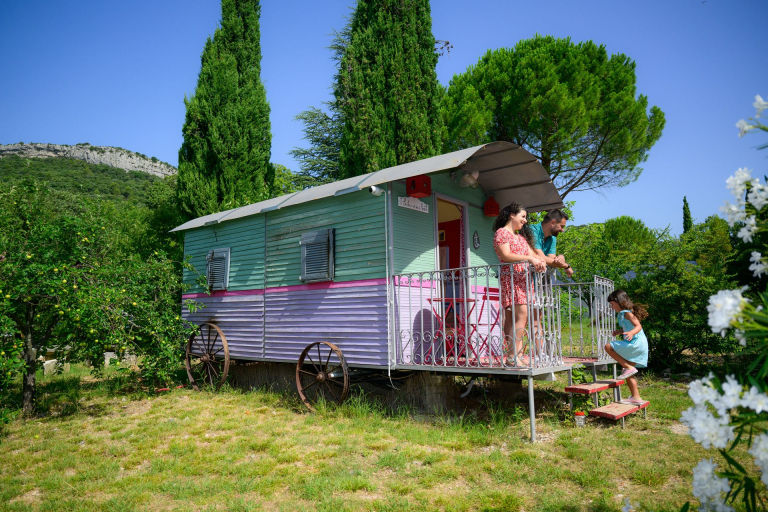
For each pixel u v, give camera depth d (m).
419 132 14.64
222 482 4.75
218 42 16.55
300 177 24.81
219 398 8.81
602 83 17.03
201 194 15.06
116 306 8.20
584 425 6.28
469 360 7.08
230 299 9.77
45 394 9.31
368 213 7.40
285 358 8.49
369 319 7.23
